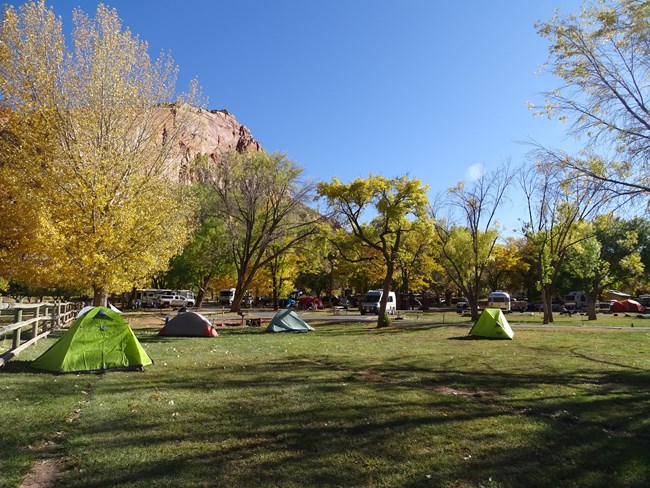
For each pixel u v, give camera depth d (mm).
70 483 3822
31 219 17250
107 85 19062
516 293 80312
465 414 6184
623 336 18922
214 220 44875
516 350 13992
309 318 33438
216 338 17609
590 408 6617
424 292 66188
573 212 29266
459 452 4684
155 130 20766
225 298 59375
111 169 18812
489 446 4871
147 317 31734
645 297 63688
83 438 4957
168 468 4156
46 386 7586
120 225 18578
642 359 12000
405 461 4414
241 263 38531
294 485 3836
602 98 11789
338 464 4312
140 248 19234
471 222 29203
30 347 12188
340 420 5797
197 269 47625
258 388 7789
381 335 19547
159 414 5977
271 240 38125
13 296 38781
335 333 20672
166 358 11523
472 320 30156
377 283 56906
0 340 14102
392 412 6230
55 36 18578
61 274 17281
